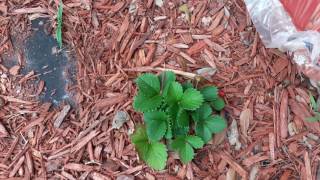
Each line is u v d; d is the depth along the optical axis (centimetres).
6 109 59
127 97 59
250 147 58
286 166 57
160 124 54
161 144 55
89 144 58
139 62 60
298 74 60
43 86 61
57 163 57
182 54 61
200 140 54
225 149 57
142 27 62
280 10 57
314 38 55
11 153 58
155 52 61
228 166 57
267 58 60
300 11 54
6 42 62
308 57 58
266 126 58
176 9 62
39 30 63
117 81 60
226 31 61
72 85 60
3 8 63
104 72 60
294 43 58
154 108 55
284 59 60
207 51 61
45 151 58
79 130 58
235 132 58
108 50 61
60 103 60
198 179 56
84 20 63
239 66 60
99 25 62
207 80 59
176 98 55
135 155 57
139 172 57
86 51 61
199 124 55
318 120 58
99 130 58
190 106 54
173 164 57
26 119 59
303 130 58
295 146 58
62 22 63
